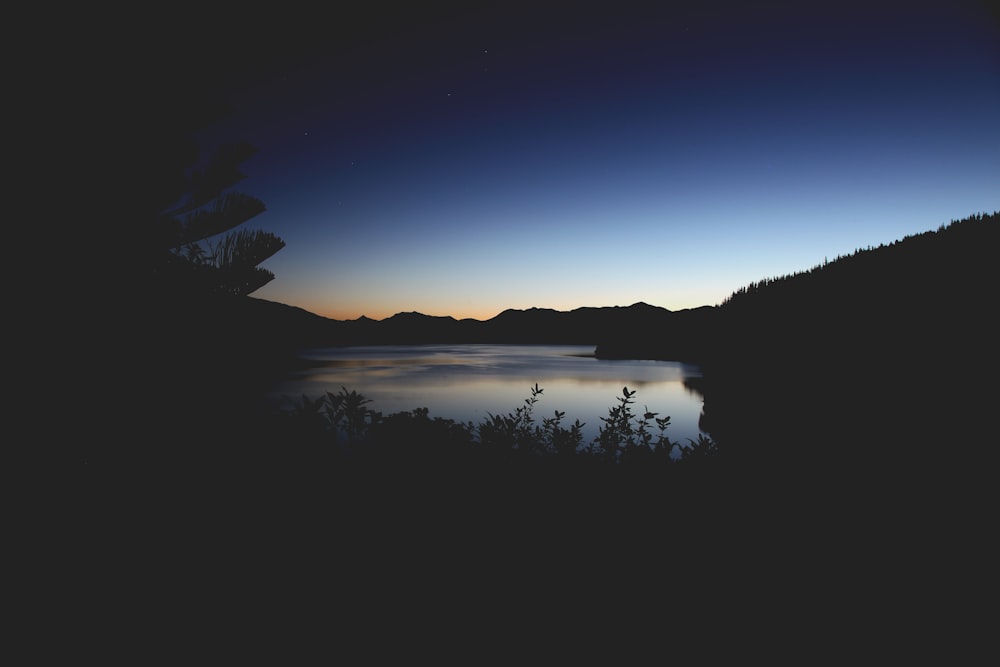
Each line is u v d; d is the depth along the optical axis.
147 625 1.50
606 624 1.60
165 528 1.80
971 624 1.59
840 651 1.51
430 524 1.90
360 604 1.61
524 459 2.29
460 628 1.57
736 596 1.70
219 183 3.90
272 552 1.75
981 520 2.24
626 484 2.13
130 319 3.19
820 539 1.93
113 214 3.16
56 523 1.81
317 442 2.11
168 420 2.23
